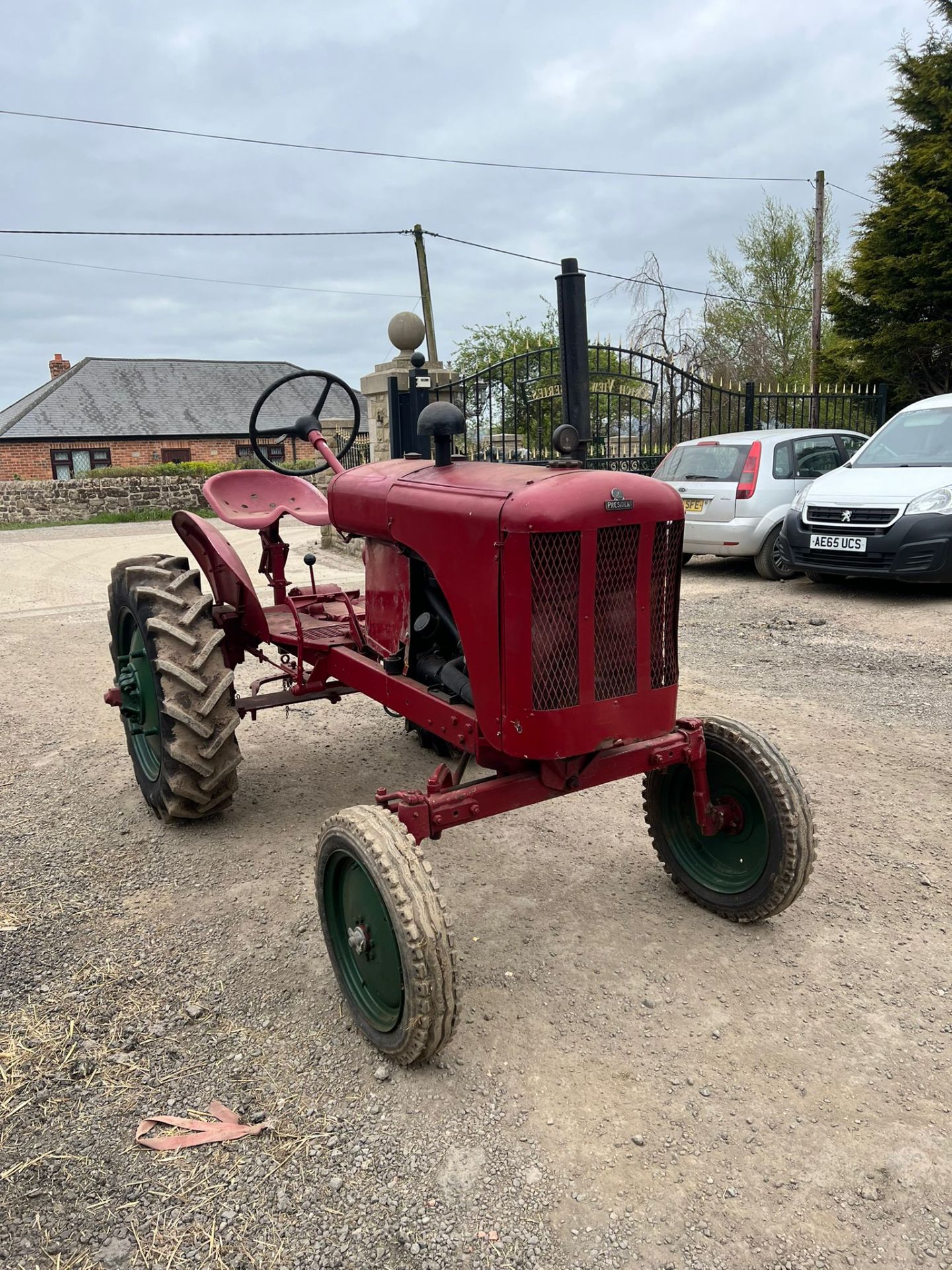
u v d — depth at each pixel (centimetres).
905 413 849
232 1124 217
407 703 294
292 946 295
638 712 251
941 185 1692
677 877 318
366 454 1639
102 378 3328
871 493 762
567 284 269
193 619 354
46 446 3047
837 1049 240
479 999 263
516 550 226
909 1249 181
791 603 798
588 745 242
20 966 284
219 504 422
